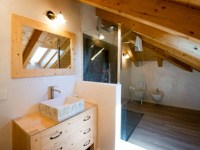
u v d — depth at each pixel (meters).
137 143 1.92
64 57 1.79
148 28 1.94
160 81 4.05
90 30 2.21
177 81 3.76
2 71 1.15
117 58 1.95
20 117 1.29
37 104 1.47
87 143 1.54
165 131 2.30
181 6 0.95
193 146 1.85
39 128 1.06
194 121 2.74
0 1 1.12
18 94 1.29
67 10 1.82
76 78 2.02
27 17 1.33
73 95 1.83
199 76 3.44
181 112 3.31
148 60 4.15
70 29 1.89
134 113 2.71
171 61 3.36
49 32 1.56
